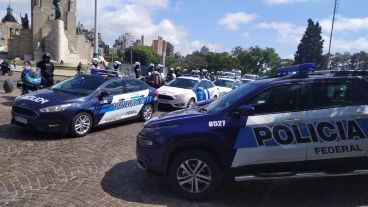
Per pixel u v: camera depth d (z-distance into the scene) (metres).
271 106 5.14
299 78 5.26
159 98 14.88
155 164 5.16
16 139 8.01
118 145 8.02
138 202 4.97
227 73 39.78
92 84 9.45
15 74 36.00
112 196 5.12
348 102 5.13
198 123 5.08
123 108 10.09
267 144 4.97
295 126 4.99
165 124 5.22
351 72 5.31
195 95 15.48
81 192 5.20
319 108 5.09
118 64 17.23
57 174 5.89
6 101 13.54
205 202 5.07
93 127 9.09
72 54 61.50
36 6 67.75
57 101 8.33
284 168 5.03
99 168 6.31
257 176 4.98
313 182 5.86
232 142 4.98
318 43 60.44
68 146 7.69
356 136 5.00
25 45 70.88
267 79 5.68
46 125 8.05
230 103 5.28
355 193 5.43
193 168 5.09
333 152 4.99
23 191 5.14
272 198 5.25
